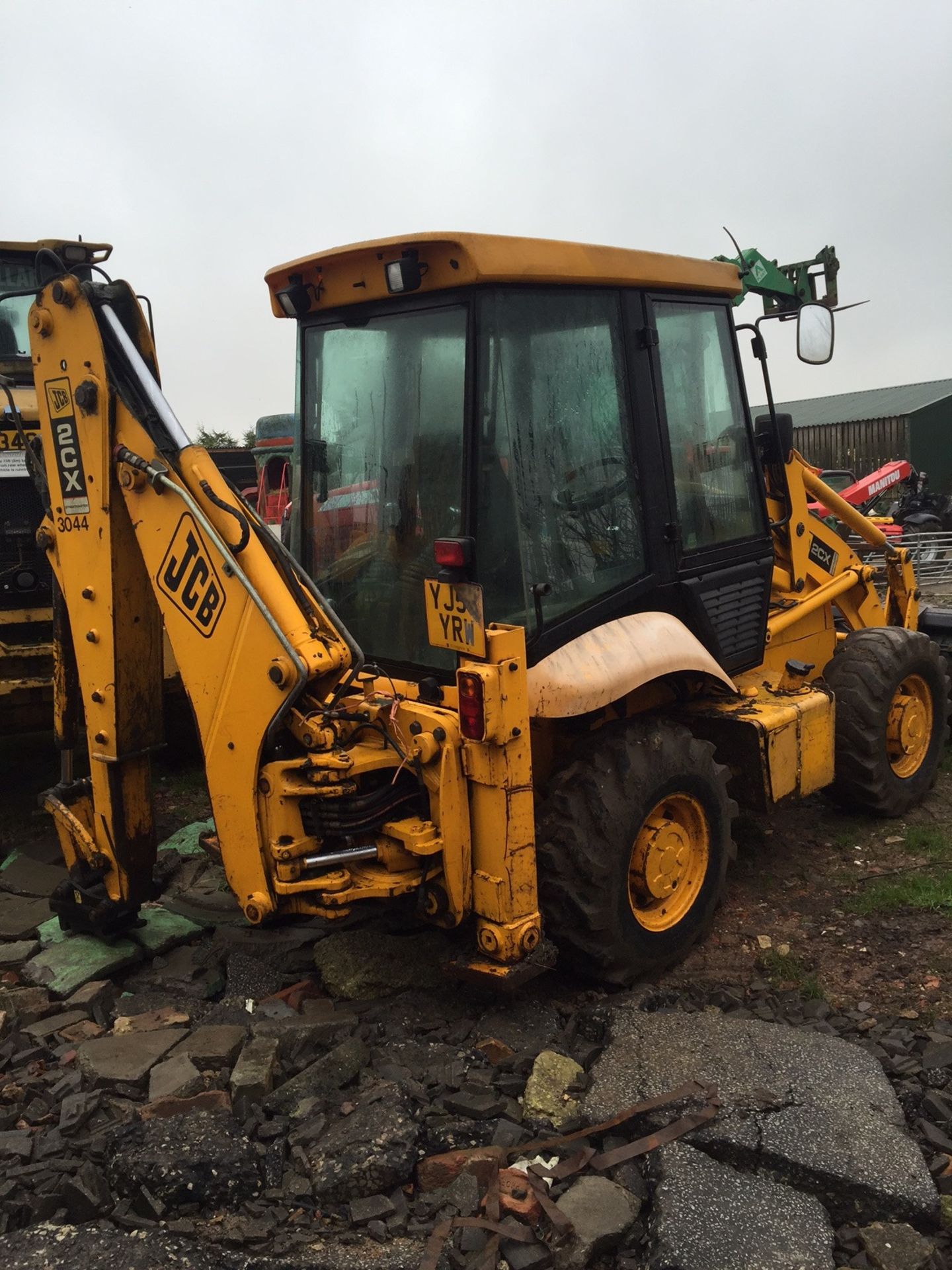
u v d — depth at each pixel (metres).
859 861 4.68
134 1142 2.65
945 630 6.16
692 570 3.99
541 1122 2.79
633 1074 2.91
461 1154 2.61
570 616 3.46
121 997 3.57
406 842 3.05
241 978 3.61
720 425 4.21
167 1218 2.49
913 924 4.02
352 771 3.07
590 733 3.62
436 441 3.33
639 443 3.69
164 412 3.22
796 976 3.66
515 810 3.04
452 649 3.01
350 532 3.70
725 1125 2.66
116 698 3.53
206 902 4.21
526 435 3.30
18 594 5.69
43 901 4.41
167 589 3.31
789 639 5.04
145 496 3.31
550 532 3.39
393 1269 2.28
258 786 3.18
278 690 3.07
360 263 3.38
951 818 5.15
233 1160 2.55
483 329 3.14
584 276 3.38
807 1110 2.73
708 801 3.76
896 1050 3.11
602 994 3.52
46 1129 2.82
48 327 3.41
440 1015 3.35
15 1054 3.23
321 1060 2.99
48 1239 2.38
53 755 6.82
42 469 3.69
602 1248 2.38
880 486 14.83
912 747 5.18
